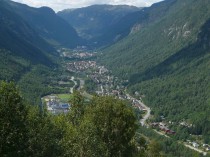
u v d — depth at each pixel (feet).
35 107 207.62
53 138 205.16
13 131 175.32
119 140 228.22
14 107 178.09
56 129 218.79
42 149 193.98
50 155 197.57
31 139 190.60
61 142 207.10
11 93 177.47
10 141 174.29
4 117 173.58
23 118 185.57
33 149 191.42
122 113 229.04
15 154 177.78
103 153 215.10
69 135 214.28
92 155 208.64
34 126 195.21
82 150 207.31
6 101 175.63
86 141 208.13
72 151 205.98
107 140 228.02
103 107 229.25
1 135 171.94
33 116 196.24
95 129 216.13
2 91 176.35
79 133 209.97
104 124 227.20
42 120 203.92
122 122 226.58
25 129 184.24
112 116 228.43
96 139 211.82
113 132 226.99
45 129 198.08
